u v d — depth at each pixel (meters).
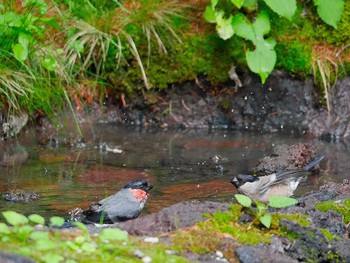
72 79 14.05
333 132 14.09
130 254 6.75
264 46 13.59
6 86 12.80
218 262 6.84
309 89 14.35
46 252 6.58
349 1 14.41
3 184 10.84
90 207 9.23
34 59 13.23
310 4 14.61
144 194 9.16
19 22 12.41
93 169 11.69
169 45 14.45
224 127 14.59
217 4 13.89
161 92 14.57
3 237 6.76
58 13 13.89
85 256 6.60
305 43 14.43
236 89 14.52
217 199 10.30
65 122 13.87
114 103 14.61
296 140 13.88
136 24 14.42
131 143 13.29
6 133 13.20
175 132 14.19
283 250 7.20
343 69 14.24
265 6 14.20
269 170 11.52
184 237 7.11
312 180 11.34
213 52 14.42
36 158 12.27
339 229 7.84
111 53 14.33
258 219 7.43
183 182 11.09
